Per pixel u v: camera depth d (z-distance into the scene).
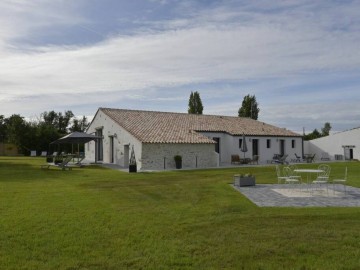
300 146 45.69
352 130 47.78
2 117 79.19
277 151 42.72
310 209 11.28
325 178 15.71
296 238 8.02
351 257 6.83
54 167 31.36
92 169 29.50
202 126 39.06
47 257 6.83
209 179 21.39
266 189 16.45
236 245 7.55
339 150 49.00
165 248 7.34
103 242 7.72
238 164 36.91
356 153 47.38
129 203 12.44
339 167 32.25
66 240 7.84
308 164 37.09
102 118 38.81
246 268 6.34
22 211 10.84
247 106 61.78
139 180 20.70
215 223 9.38
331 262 6.59
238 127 41.88
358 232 8.45
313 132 69.94
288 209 11.30
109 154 36.88
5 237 8.04
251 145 39.94
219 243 7.68
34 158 49.38
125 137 33.22
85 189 16.33
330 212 10.75
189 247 7.39
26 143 63.53
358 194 14.87
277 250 7.24
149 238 8.03
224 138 39.25
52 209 11.20
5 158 49.06
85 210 11.06
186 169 30.12
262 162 40.62
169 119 39.47
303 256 6.90
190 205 12.04
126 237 8.08
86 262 6.58
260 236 8.19
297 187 17.27
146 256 6.89
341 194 14.86
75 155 37.59
